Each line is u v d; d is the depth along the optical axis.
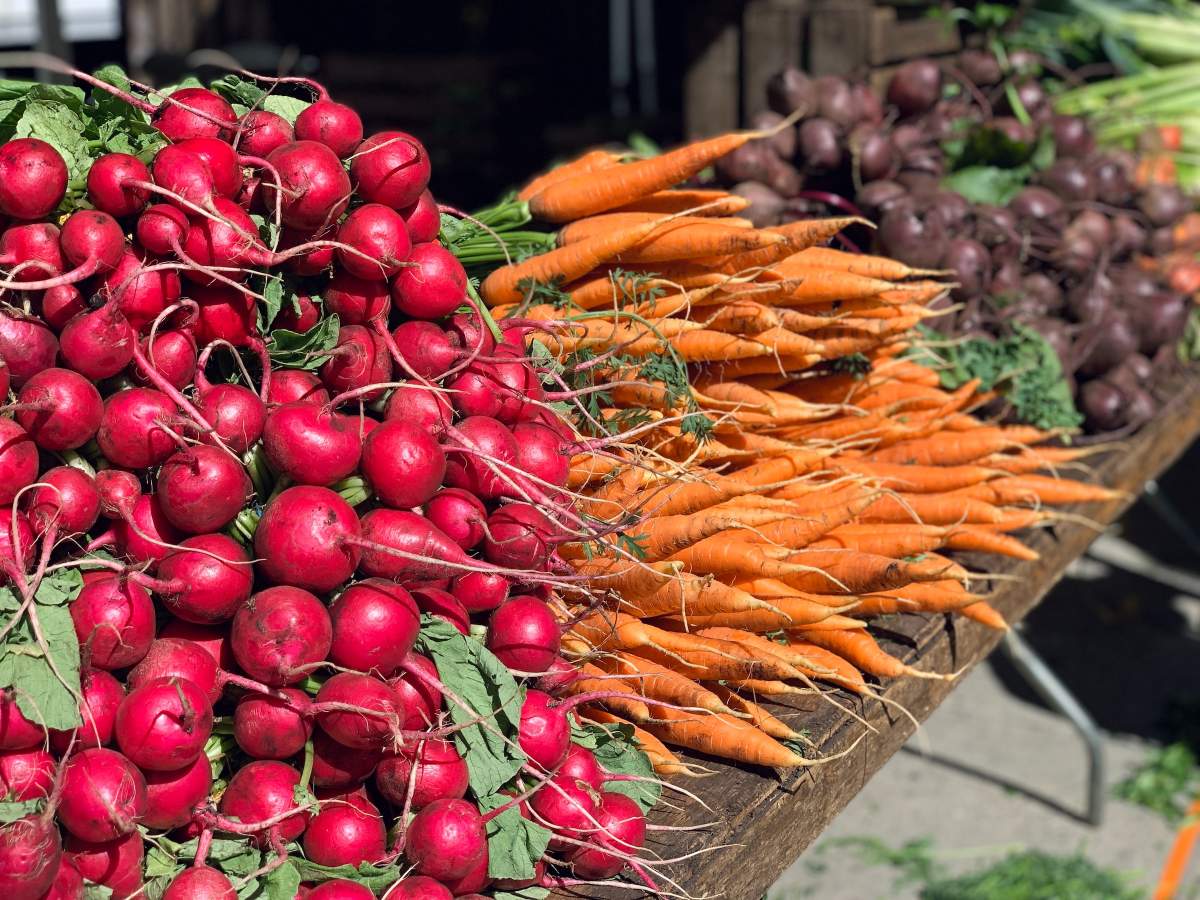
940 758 4.03
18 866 1.06
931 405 2.37
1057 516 2.36
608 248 1.99
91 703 1.18
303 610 1.23
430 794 1.32
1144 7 4.95
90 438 1.27
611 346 1.93
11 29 9.15
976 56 3.63
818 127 2.92
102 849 1.17
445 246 1.75
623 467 1.86
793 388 2.37
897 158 3.11
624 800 1.48
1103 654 4.73
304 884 1.32
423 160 1.46
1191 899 3.24
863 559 1.93
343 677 1.27
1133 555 5.63
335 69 6.91
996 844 3.53
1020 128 3.35
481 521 1.45
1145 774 3.85
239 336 1.39
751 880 1.58
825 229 1.93
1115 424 3.09
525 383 1.60
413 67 6.80
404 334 1.50
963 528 2.27
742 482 1.82
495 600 1.46
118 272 1.30
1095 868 3.35
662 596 1.77
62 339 1.26
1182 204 3.71
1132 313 3.22
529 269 2.06
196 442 1.29
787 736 1.71
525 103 6.95
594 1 7.67
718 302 2.06
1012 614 2.44
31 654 1.15
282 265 1.45
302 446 1.31
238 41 7.26
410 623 1.31
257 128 1.45
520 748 1.38
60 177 1.28
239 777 1.26
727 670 1.74
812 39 3.92
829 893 3.30
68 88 1.39
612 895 1.44
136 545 1.27
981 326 2.90
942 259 2.79
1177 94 4.51
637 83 7.79
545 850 1.43
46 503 1.20
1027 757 4.01
